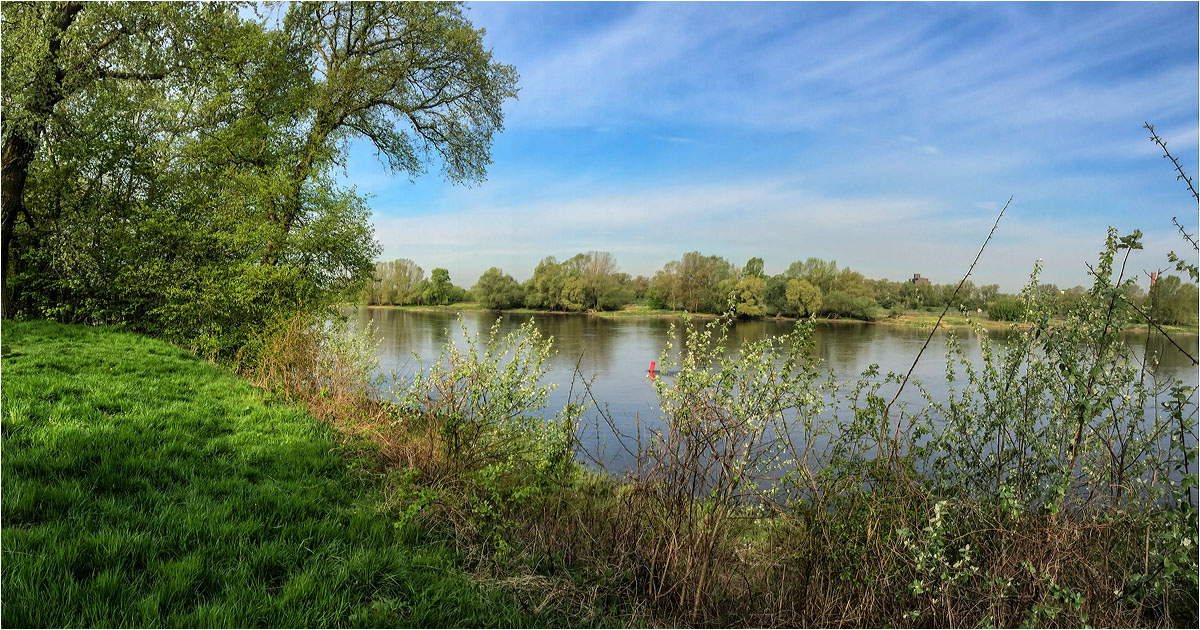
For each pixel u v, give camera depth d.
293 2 17.48
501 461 5.32
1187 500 2.87
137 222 15.37
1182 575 3.10
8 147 15.48
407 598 3.58
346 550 4.01
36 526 3.68
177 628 2.94
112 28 16.55
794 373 3.97
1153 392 3.40
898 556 3.38
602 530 4.39
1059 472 3.48
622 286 105.25
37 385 7.48
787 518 3.72
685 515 3.92
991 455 3.83
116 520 3.95
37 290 16.11
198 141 15.48
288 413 7.90
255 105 15.55
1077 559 3.16
